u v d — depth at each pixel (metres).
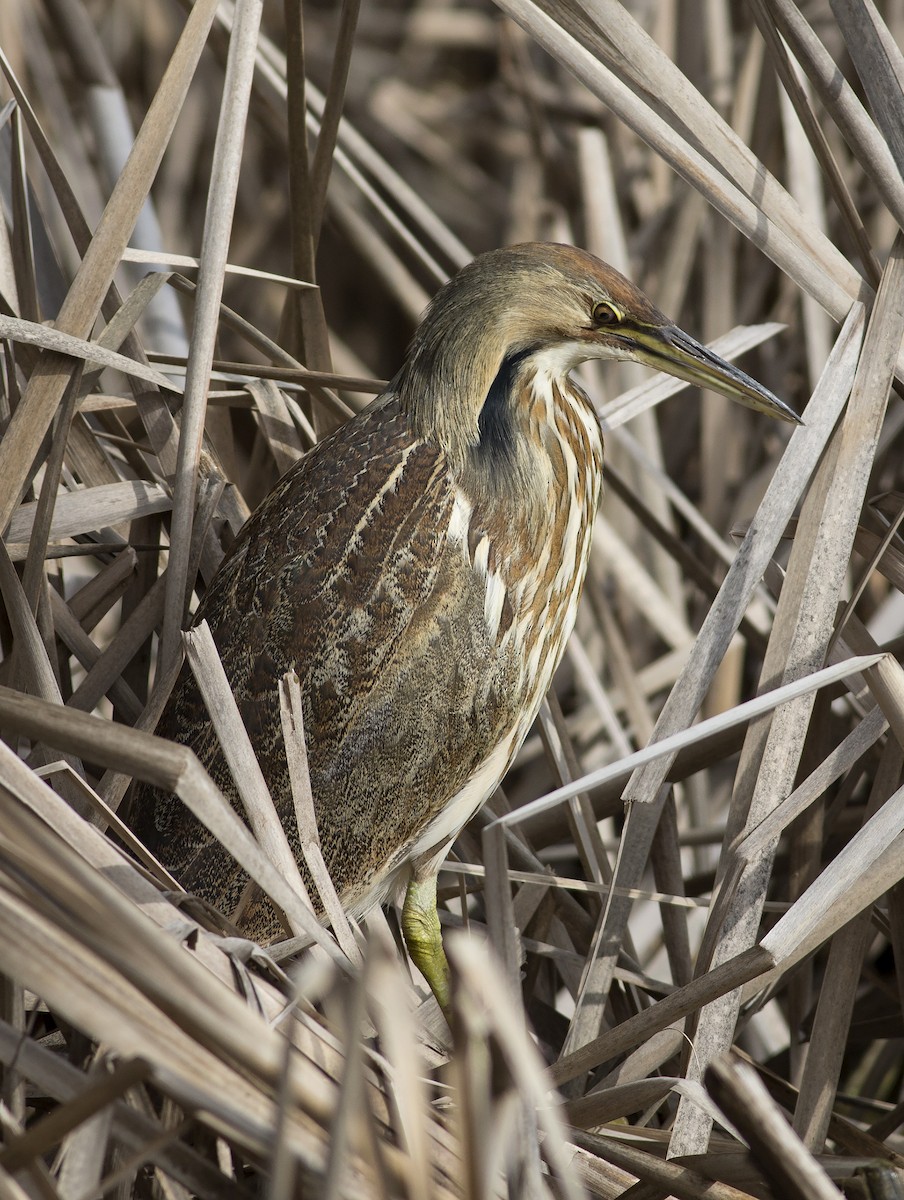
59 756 4.68
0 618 4.96
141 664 5.38
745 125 7.40
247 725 4.70
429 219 7.66
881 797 4.54
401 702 4.79
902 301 4.43
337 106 5.25
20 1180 2.89
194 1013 2.67
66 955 2.75
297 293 5.65
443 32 11.70
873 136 4.41
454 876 6.09
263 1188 3.07
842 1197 3.06
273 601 4.75
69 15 6.82
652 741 4.26
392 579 4.77
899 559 4.61
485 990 2.52
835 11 4.48
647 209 8.38
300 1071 2.83
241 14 4.70
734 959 3.71
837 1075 4.28
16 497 4.67
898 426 6.54
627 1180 3.60
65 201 5.11
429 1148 3.21
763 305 7.77
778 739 4.23
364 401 7.89
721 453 7.47
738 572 4.37
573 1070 3.83
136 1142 3.00
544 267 5.00
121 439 5.66
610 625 6.89
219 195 4.70
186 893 3.60
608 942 4.48
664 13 7.82
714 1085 3.75
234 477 5.87
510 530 4.99
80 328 4.72
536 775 7.31
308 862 3.98
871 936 5.52
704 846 6.68
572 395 5.34
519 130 10.82
